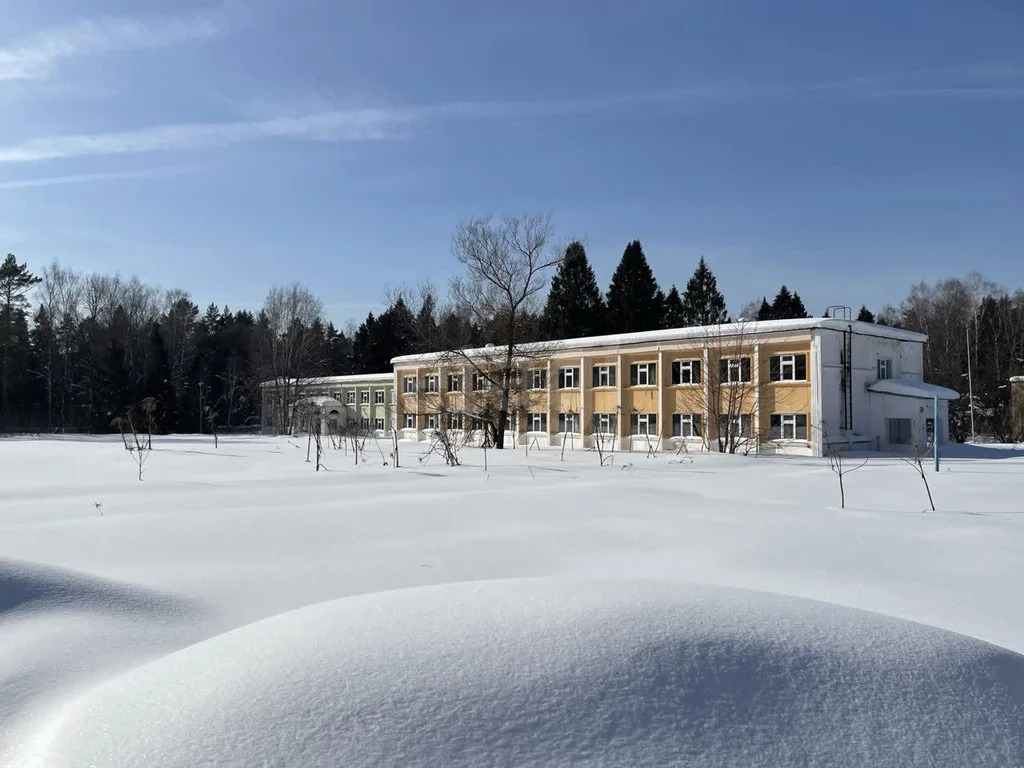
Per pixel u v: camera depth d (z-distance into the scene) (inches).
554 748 106.6
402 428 2063.2
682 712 114.9
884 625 149.2
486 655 124.7
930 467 914.1
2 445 1392.7
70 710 129.9
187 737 108.0
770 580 286.0
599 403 1643.7
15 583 216.7
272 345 2554.1
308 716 110.4
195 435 2260.1
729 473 806.5
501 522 422.9
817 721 117.0
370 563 309.1
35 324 2753.4
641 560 320.8
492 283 1445.6
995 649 149.3
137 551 329.1
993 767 114.0
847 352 1357.0
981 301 2500.0
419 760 103.5
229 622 217.3
